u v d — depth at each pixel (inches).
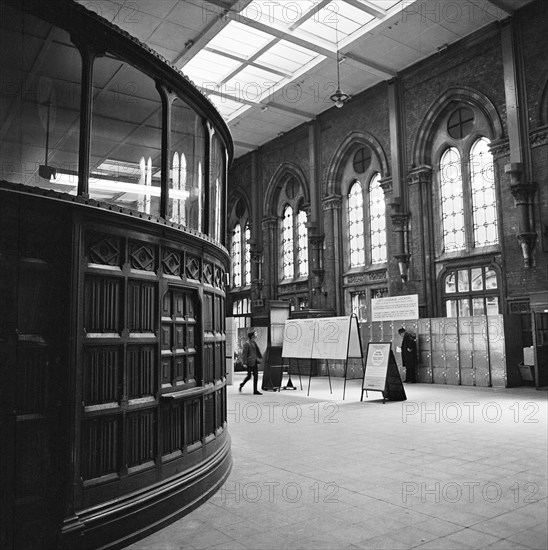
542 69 600.7
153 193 293.0
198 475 194.5
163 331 187.9
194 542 157.6
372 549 150.9
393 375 495.2
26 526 136.3
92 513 149.6
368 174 832.3
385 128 788.6
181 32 617.3
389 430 341.7
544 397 499.8
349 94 836.6
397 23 641.6
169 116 200.8
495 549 149.9
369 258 828.6
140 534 160.1
